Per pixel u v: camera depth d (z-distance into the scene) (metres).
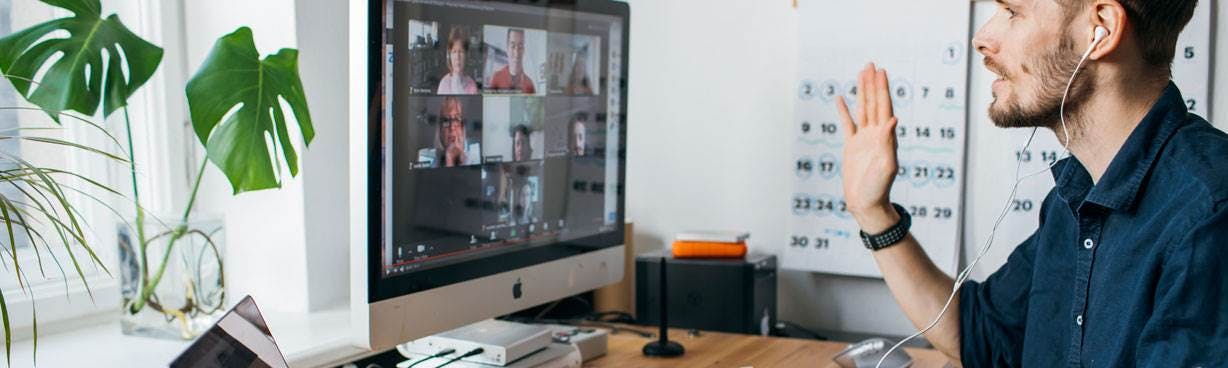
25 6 1.89
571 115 1.79
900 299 1.63
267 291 2.10
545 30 1.70
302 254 2.05
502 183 1.64
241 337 1.13
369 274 1.42
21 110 1.88
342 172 2.11
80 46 1.54
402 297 1.47
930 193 2.25
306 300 2.06
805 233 2.36
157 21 2.03
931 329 1.62
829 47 2.30
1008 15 1.33
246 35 1.61
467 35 1.55
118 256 1.79
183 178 2.09
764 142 2.39
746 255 2.24
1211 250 1.11
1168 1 1.23
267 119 1.60
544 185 1.73
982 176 2.23
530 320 2.18
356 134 1.41
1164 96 1.25
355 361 1.83
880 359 1.74
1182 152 1.21
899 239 1.61
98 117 1.97
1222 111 2.05
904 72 2.24
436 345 1.67
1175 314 1.12
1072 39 1.26
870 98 1.58
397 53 1.43
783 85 2.36
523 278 1.69
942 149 2.23
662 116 2.50
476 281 1.59
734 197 2.44
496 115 1.62
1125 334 1.20
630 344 1.97
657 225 2.53
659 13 2.47
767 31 2.37
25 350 1.75
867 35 2.27
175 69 2.06
